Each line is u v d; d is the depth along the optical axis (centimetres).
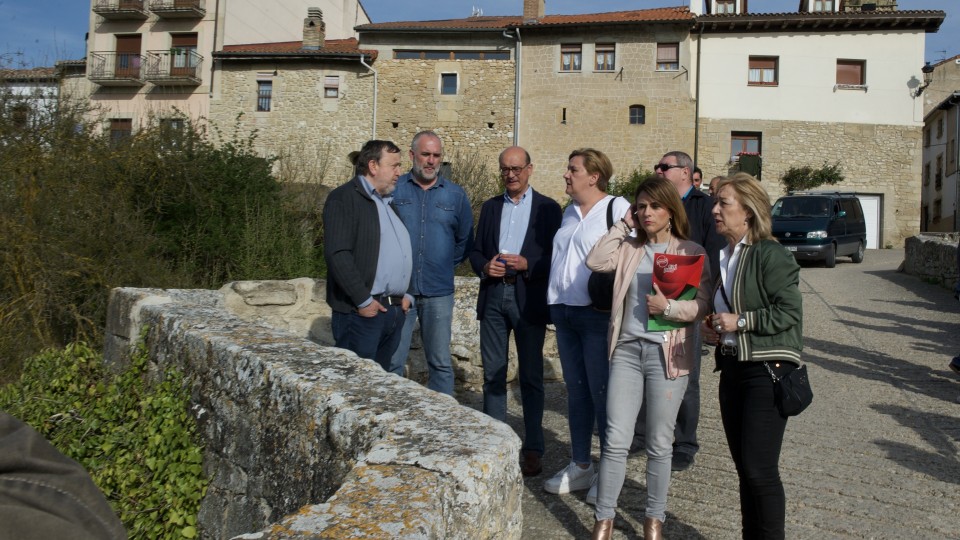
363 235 416
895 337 873
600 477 335
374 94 2700
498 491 206
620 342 344
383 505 174
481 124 2684
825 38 2625
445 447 210
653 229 340
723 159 2623
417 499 177
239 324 409
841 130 2634
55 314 660
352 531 159
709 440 507
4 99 754
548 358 691
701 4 2698
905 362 744
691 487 417
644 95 2628
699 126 2627
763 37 2630
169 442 366
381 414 240
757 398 296
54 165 719
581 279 392
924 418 550
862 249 1875
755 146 2662
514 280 448
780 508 292
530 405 443
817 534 351
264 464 296
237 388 328
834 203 1777
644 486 417
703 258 325
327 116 2716
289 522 165
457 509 187
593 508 386
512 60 2678
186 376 386
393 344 445
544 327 449
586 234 395
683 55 2623
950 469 441
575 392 409
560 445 502
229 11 2891
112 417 439
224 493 331
